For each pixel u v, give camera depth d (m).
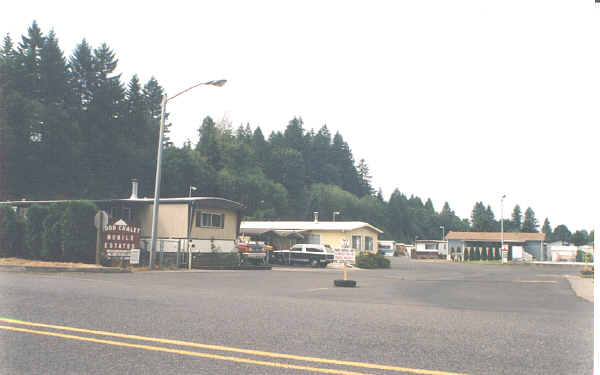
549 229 189.50
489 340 6.80
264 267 30.44
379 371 5.09
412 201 199.75
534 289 18.58
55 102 69.12
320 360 5.48
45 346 5.88
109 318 7.86
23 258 23.27
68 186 63.97
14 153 57.41
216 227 31.11
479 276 29.48
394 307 10.55
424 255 82.62
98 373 4.85
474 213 192.38
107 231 22.86
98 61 79.19
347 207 133.75
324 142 160.88
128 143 76.81
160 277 18.70
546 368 5.32
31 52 69.00
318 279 21.61
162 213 29.72
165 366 5.12
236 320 7.98
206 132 110.00
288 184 126.44
